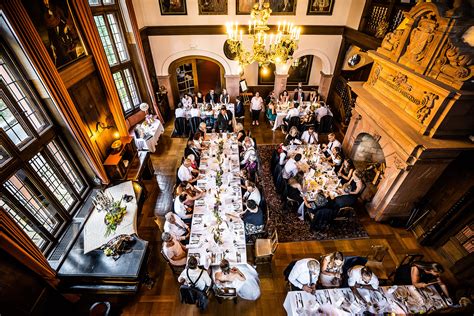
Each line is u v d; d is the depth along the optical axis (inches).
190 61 453.7
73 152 213.6
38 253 152.8
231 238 185.3
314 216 223.0
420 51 189.9
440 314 157.3
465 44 156.6
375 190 271.6
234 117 386.9
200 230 191.2
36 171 174.2
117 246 179.2
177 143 379.9
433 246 228.7
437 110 176.1
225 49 418.6
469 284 193.8
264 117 451.2
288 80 495.2
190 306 187.2
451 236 210.1
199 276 159.8
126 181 239.3
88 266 171.5
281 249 227.1
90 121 234.1
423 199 231.0
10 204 150.1
